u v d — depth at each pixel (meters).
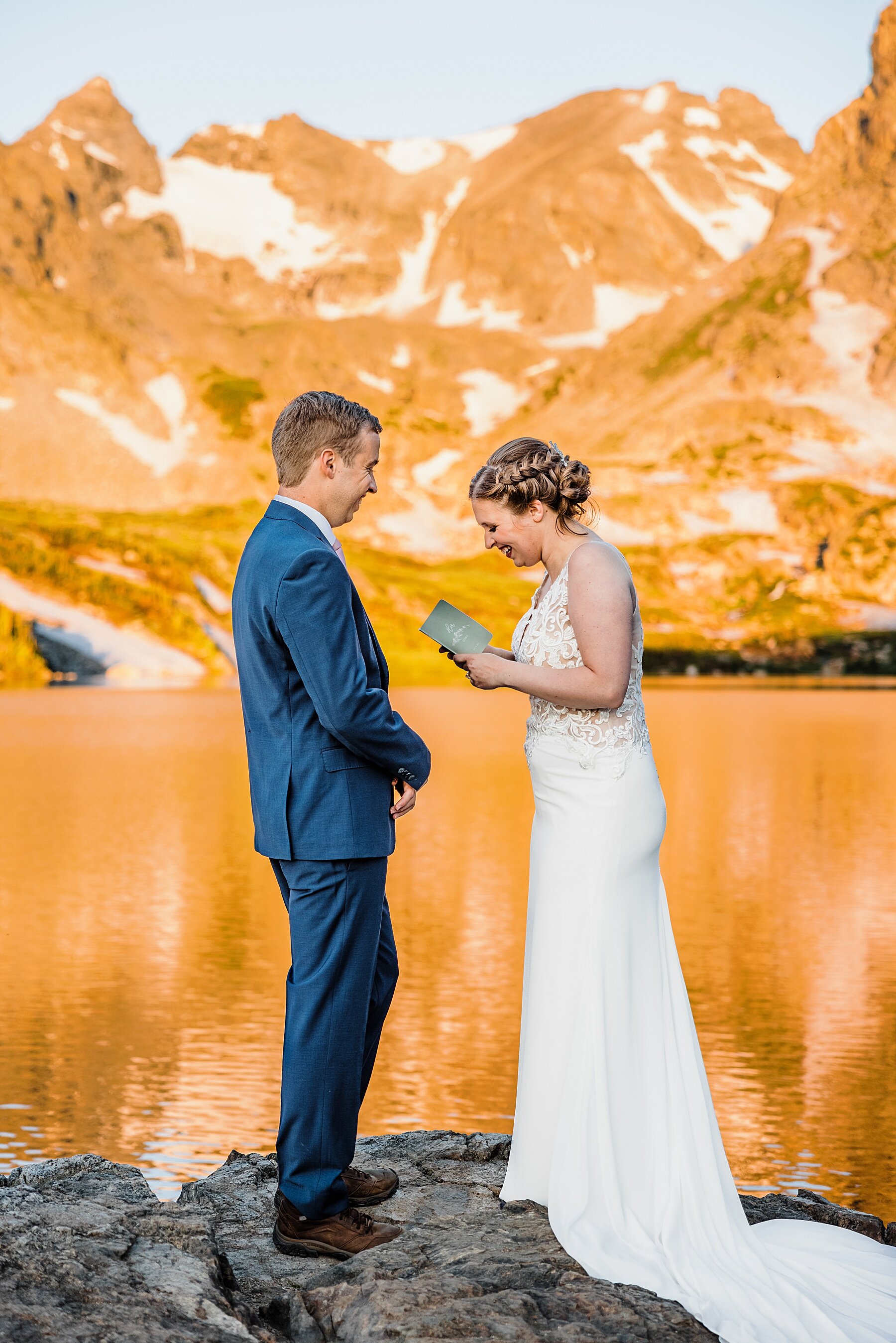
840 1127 9.97
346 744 3.32
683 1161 3.38
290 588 3.29
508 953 16.08
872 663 132.00
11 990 14.16
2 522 130.00
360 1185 3.73
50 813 30.97
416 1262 3.29
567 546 3.59
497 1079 11.05
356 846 3.36
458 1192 3.78
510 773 40.44
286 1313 3.08
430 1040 12.20
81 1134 9.62
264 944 16.59
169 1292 2.90
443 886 20.88
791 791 35.47
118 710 71.25
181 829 28.12
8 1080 10.92
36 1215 3.29
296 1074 3.41
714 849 25.31
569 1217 3.34
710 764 43.59
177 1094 10.62
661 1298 3.07
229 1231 3.66
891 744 51.72
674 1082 3.46
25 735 55.06
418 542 184.25
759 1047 12.11
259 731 3.43
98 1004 13.57
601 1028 3.41
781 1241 3.46
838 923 17.91
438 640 3.57
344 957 3.39
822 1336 2.99
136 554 125.00
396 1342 2.80
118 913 18.67
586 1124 3.40
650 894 3.54
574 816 3.51
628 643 3.46
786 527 172.12
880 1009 13.43
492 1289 3.11
